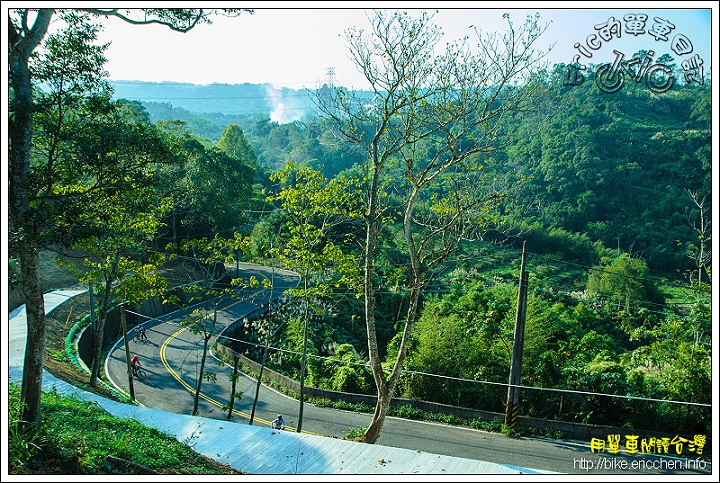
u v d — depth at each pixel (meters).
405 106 14.12
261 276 45.66
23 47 9.51
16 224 9.51
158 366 26.39
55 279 32.72
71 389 16.88
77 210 10.07
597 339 28.86
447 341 22.72
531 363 21.53
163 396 22.83
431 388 22.12
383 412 14.69
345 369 23.78
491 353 22.02
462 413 20.58
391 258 37.00
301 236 19.53
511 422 19.03
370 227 14.73
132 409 15.77
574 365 20.69
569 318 30.66
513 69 13.66
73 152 10.63
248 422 20.70
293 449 13.19
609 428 18.36
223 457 12.62
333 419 21.00
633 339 27.20
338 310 31.33
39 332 9.72
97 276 18.58
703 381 17.92
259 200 50.19
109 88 10.98
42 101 9.91
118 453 10.32
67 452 9.55
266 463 12.32
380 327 34.50
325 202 19.47
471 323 24.98
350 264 19.09
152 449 11.32
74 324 27.42
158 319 33.81
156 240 40.69
